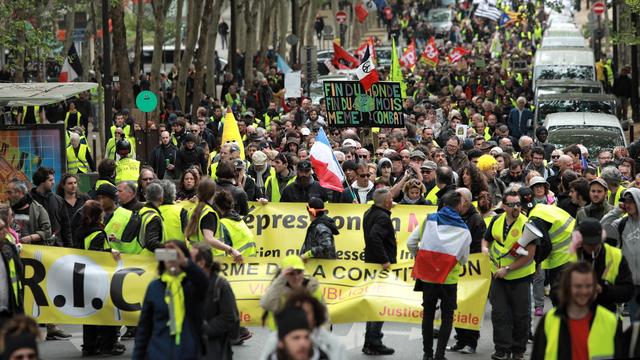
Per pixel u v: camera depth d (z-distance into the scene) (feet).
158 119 229.66
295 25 331.77
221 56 444.14
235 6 301.02
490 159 109.81
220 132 184.14
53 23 231.30
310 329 51.29
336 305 87.45
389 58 368.07
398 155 118.11
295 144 137.39
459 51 314.96
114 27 220.23
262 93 251.60
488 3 485.97
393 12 516.73
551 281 90.02
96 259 86.63
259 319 87.40
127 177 127.34
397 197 104.17
